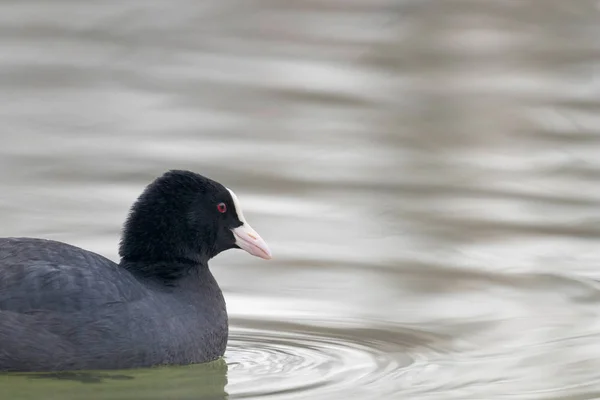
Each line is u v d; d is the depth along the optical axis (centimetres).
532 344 1302
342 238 1700
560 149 2220
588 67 2866
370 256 1627
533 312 1419
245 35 3141
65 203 1808
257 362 1226
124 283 1149
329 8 3425
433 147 2217
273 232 1719
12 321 1088
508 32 3181
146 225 1223
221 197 1257
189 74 2753
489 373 1203
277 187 1936
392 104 2534
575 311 1421
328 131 2316
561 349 1284
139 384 1140
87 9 3341
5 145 2155
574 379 1183
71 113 2397
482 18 3303
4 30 3111
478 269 1583
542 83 2722
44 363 1098
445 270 1575
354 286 1504
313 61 2898
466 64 2877
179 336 1163
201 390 1132
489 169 2088
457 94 2616
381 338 1320
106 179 1947
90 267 1139
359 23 3294
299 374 1189
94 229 1681
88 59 2870
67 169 2002
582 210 1856
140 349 1132
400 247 1669
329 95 2597
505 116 2452
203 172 1994
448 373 1202
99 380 1124
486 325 1372
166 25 3206
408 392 1141
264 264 1592
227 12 3356
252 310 1407
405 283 1523
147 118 2377
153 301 1162
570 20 3266
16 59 2844
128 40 3050
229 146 2183
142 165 2033
